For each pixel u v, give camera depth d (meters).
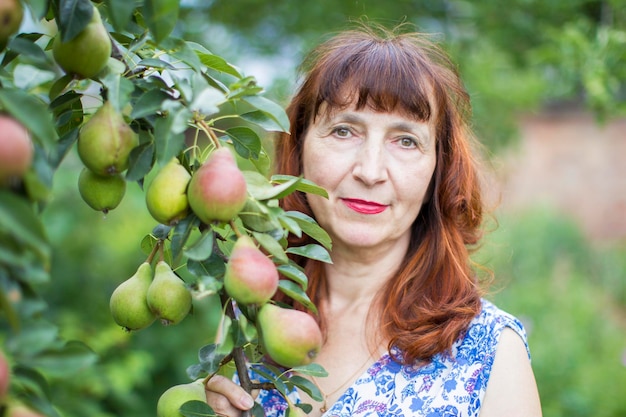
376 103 1.76
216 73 1.43
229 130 1.39
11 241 0.96
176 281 1.30
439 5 5.35
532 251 8.77
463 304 1.85
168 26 1.13
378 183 1.78
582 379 5.16
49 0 1.22
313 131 1.85
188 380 4.20
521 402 1.76
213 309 4.33
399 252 1.95
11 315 0.94
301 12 5.38
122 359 3.84
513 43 5.28
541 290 7.24
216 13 5.58
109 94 1.16
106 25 1.38
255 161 1.45
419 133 1.80
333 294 2.00
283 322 1.24
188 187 1.23
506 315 1.86
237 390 1.48
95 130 1.19
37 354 1.05
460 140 1.97
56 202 4.01
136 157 1.23
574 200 11.19
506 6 5.00
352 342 1.94
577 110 11.04
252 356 1.47
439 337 1.80
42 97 1.34
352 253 1.94
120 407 3.96
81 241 4.18
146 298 1.34
